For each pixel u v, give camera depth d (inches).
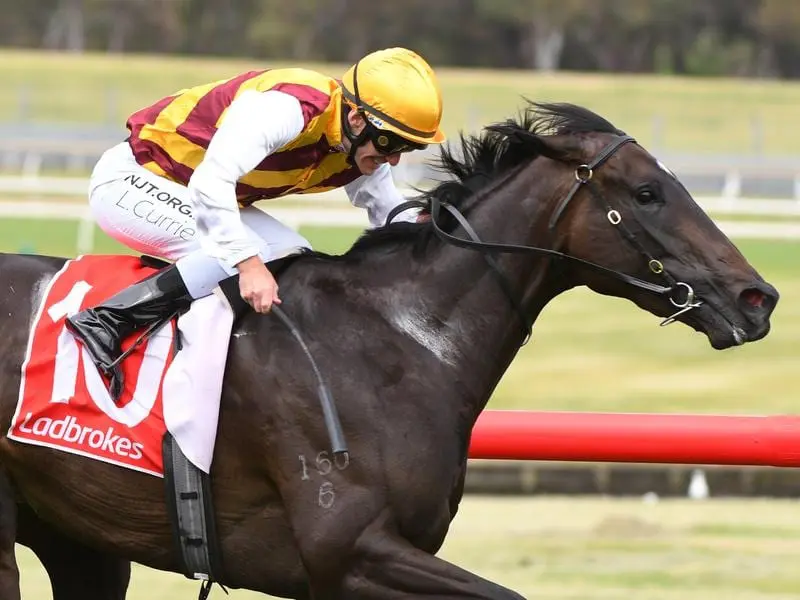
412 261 379.6
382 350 367.6
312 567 357.7
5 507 379.9
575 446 475.5
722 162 2240.4
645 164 370.0
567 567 598.2
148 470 366.3
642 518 695.7
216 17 4534.9
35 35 4581.7
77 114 3011.8
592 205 370.9
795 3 4424.2
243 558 372.2
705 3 4515.3
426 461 359.6
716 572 591.5
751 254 1539.1
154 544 375.9
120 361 368.8
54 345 373.4
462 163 390.0
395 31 4419.3
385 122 367.9
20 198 1824.6
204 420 362.9
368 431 358.0
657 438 474.0
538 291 379.9
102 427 368.2
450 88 3253.0
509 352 381.4
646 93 3304.6
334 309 373.1
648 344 1208.2
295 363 363.9
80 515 379.2
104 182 390.6
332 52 4424.2
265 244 382.9
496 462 755.4
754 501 745.6
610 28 4490.7
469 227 378.6
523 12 4382.4
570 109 381.7
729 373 1098.7
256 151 354.9
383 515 355.9
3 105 3038.9
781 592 559.8
